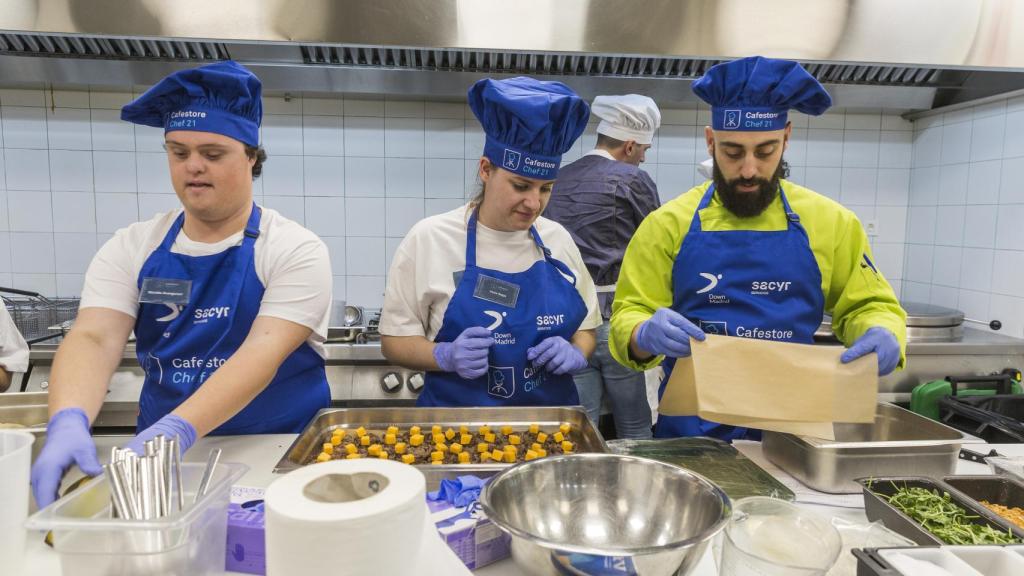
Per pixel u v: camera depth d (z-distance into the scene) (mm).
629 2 1836
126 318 1206
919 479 963
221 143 1091
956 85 2186
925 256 2771
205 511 603
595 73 2127
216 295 1212
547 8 1828
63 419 912
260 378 1083
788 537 718
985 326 2441
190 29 1781
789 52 1893
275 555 486
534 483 826
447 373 1510
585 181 2174
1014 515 923
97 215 2555
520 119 1259
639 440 1260
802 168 2842
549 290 1506
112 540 556
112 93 2490
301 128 2621
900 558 682
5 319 1861
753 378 1071
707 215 1387
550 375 1521
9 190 2506
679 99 2264
